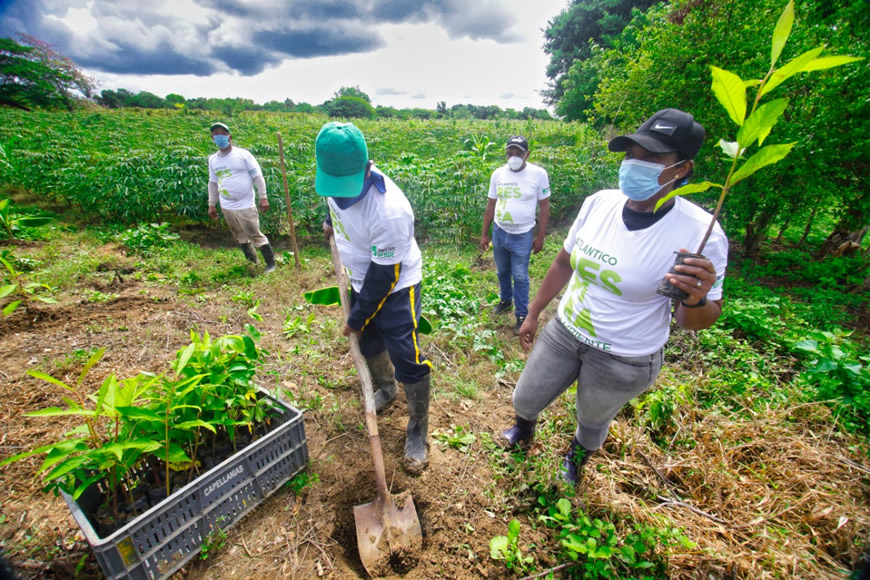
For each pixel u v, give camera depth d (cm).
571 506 220
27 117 1645
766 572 184
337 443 269
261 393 253
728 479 236
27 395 293
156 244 632
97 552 156
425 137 1623
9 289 296
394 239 206
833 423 285
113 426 263
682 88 608
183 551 187
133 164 739
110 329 386
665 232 169
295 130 1725
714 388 317
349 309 249
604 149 923
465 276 546
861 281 571
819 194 544
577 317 200
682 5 600
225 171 515
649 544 195
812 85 514
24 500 217
